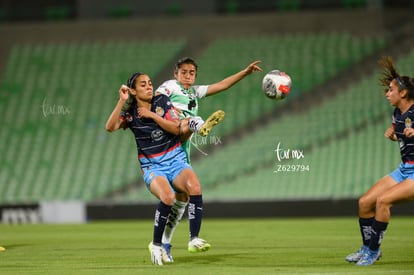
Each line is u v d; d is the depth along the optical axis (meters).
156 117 30.11
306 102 99.75
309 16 107.75
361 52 103.62
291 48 105.31
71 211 80.56
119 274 27.27
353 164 89.25
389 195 28.02
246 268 28.77
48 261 33.56
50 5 117.25
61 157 97.25
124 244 44.88
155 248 30.36
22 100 105.25
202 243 29.53
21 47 111.88
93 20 112.00
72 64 108.81
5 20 116.69
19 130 101.50
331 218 74.81
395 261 30.52
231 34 108.44
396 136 29.30
